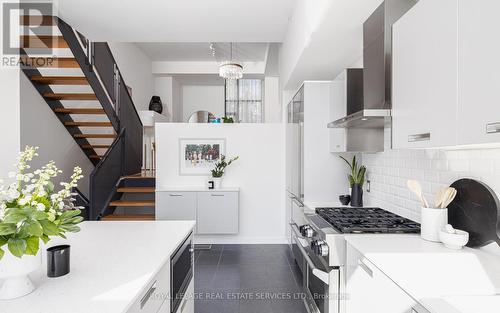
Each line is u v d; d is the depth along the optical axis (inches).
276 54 213.6
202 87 347.3
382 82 72.4
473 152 59.2
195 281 123.3
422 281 44.5
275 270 135.6
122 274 47.7
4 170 128.8
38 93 151.4
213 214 171.3
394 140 64.2
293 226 125.9
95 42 164.6
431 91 49.6
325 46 97.6
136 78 261.9
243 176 183.8
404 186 86.0
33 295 40.5
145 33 139.3
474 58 39.5
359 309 58.4
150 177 192.5
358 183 108.0
